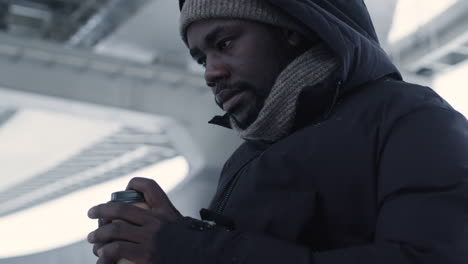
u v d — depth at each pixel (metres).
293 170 0.76
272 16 0.81
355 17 0.93
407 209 0.63
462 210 0.62
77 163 11.05
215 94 0.85
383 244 0.61
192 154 8.83
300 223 0.72
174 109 8.09
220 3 0.80
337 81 0.79
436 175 0.65
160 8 7.43
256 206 0.76
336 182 0.74
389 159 0.70
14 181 12.07
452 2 6.73
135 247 0.64
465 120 0.75
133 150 10.09
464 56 7.66
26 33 9.20
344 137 0.75
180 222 0.66
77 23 8.78
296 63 0.81
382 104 0.77
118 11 7.69
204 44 0.83
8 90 7.16
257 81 0.81
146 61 8.59
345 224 0.73
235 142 8.66
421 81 8.02
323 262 0.61
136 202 0.69
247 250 0.63
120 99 7.75
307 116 0.82
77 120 9.13
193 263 0.62
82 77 7.55
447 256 0.59
